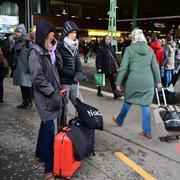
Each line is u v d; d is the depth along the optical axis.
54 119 3.98
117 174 4.30
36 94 3.93
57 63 4.57
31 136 5.79
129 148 5.24
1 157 4.84
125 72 5.66
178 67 9.45
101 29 49.56
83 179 4.14
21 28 7.41
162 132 5.54
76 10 46.62
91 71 18.56
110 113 7.46
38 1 41.06
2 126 6.39
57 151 3.92
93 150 4.86
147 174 4.31
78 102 4.58
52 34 3.94
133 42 5.63
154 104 8.37
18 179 4.14
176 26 52.56
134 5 39.66
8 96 9.33
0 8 40.34
